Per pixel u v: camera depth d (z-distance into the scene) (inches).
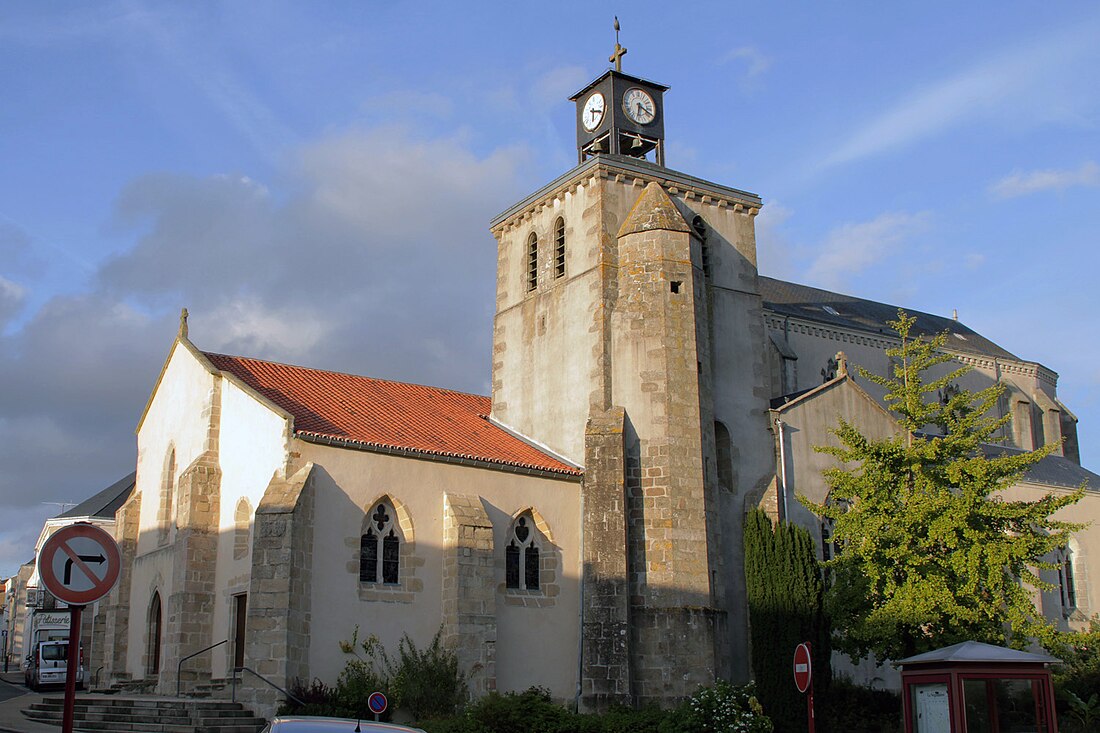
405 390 1744.6
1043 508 1387.8
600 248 1643.7
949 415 1455.5
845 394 1808.6
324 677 1275.8
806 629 1430.9
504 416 1776.6
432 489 1428.4
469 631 1370.6
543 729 1197.1
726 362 1707.7
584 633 1469.0
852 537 1424.7
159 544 1604.3
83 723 1195.9
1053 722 941.8
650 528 1494.8
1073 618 2155.5
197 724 1168.8
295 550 1263.5
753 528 1508.4
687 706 1294.3
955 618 1321.4
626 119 1771.7
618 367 1588.3
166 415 1672.0
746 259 1795.0
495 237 1913.1
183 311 1658.5
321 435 1343.5
